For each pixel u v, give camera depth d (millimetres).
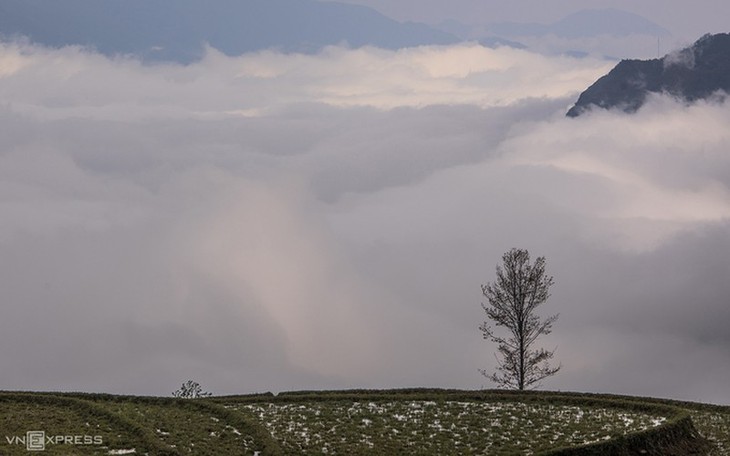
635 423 58312
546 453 49406
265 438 52312
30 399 59625
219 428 55031
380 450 51250
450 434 55125
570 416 60906
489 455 50469
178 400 62062
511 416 60719
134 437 50812
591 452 50344
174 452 48125
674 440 54500
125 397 63062
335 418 59031
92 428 52594
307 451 50625
